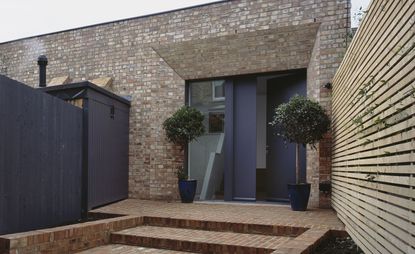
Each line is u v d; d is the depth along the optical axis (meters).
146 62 9.45
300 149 8.12
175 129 8.40
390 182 3.00
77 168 6.49
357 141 4.39
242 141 8.80
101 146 7.61
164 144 9.16
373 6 3.62
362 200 4.09
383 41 3.21
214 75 8.97
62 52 10.51
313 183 7.50
